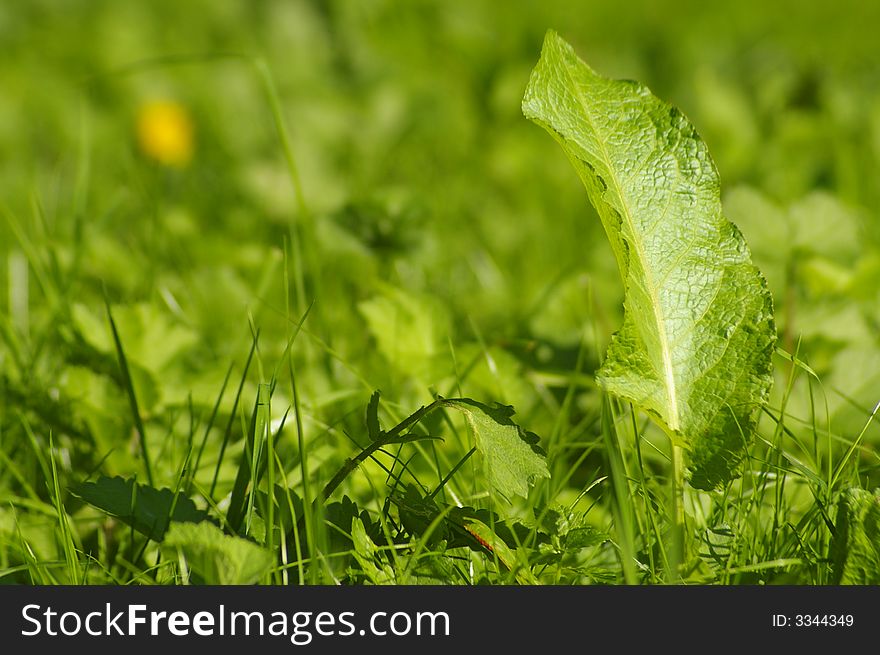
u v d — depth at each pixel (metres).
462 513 1.67
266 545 1.67
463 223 2.71
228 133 3.21
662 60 4.01
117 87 3.51
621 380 1.66
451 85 3.52
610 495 1.71
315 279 1.94
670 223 1.67
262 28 3.96
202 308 1.97
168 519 1.67
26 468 1.79
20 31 3.96
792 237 1.94
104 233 2.42
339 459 1.76
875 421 1.78
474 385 1.83
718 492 1.70
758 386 1.66
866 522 1.65
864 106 3.17
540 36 3.94
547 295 1.96
